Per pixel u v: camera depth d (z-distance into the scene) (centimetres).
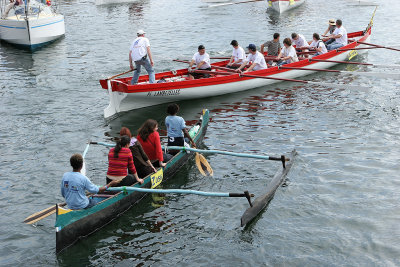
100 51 2058
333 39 1836
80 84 1563
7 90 1499
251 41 2200
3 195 834
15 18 2230
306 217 752
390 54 1927
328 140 1058
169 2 3609
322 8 3095
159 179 861
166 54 1988
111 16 2988
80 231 701
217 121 1213
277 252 663
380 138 1057
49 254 671
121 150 763
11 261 652
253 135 1109
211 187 870
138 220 762
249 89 1490
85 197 701
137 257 662
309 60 1611
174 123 934
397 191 821
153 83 1274
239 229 725
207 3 3525
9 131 1150
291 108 1292
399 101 1316
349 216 748
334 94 1411
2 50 2127
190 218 765
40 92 1476
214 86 1393
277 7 2922
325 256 651
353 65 1802
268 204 793
